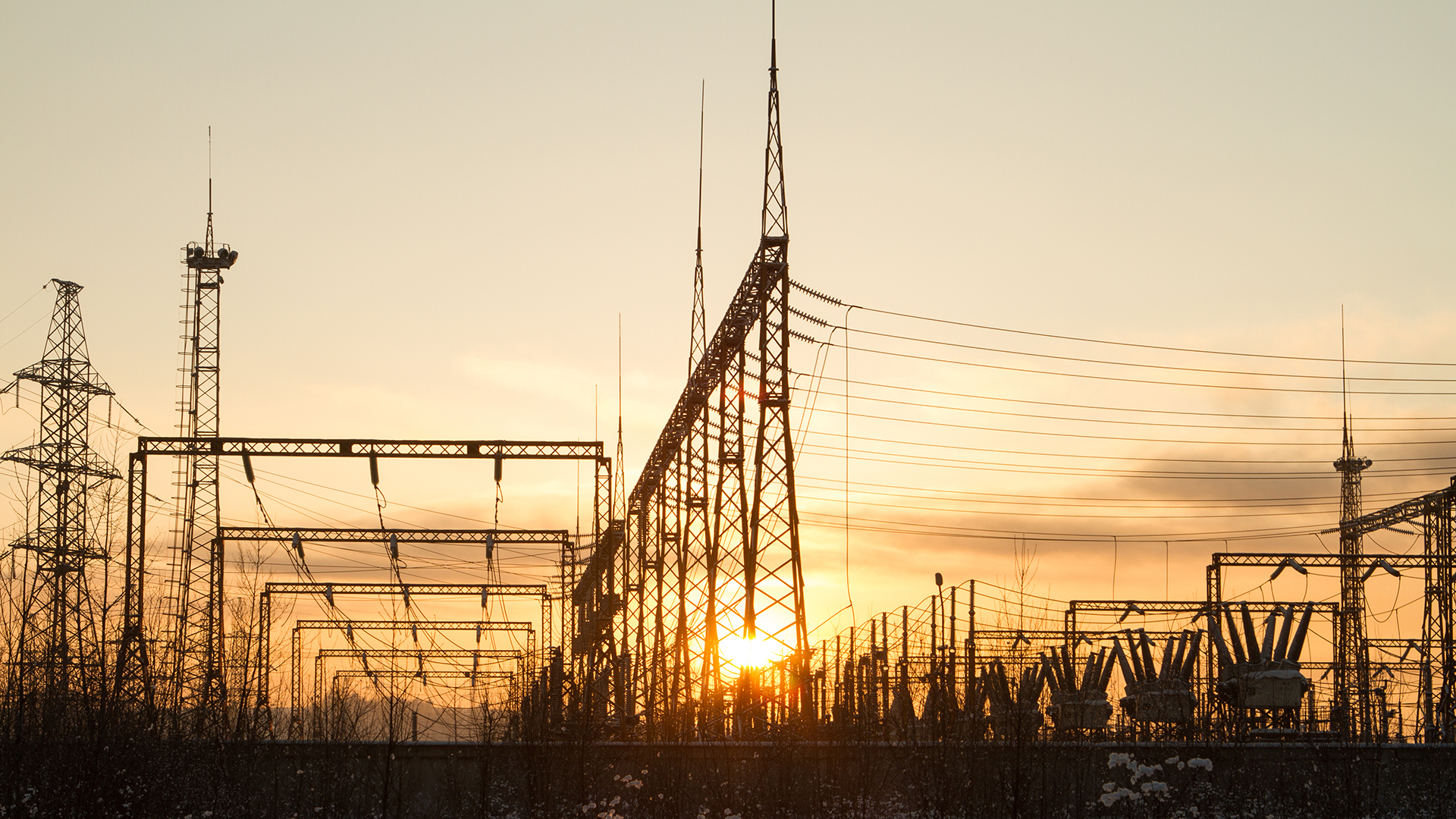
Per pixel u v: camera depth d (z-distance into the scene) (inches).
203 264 2795.3
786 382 1448.1
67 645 1462.8
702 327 1758.1
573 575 2133.4
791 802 1213.7
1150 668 1961.1
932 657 1854.1
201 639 2023.9
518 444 1930.4
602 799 1234.6
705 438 1740.9
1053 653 1894.7
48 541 2094.0
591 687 1466.5
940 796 1213.7
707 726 1544.0
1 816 1107.9
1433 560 2206.0
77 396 2447.1
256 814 1213.7
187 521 2389.3
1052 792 1237.1
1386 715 2036.2
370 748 1280.8
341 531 2178.9
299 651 2309.3
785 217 1453.0
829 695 1859.0
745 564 1512.1
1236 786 1314.0
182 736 1296.8
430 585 2512.3
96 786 1132.5
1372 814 1285.7
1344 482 3006.9
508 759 1277.1
